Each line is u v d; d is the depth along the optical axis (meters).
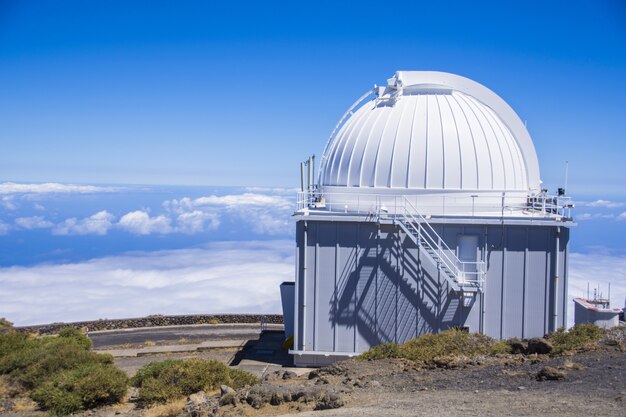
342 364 17.36
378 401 12.80
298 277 23.00
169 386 16.91
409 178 23.31
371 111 25.22
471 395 12.50
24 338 24.84
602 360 14.07
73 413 16.58
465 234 22.47
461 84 25.47
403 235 22.67
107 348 28.95
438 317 22.61
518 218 22.14
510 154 24.20
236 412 13.48
